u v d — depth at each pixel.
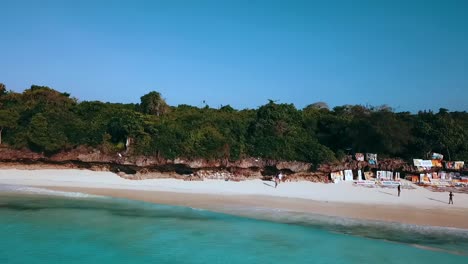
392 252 26.80
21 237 28.52
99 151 56.19
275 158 55.78
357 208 39.75
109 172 55.94
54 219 33.28
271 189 49.06
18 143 57.66
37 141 56.12
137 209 37.56
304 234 30.72
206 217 35.22
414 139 59.25
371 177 54.84
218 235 30.05
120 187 48.97
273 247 27.55
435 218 36.16
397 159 56.75
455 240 29.77
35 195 42.34
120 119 57.81
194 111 71.00
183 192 46.66
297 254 26.22
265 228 32.16
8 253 25.42
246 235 30.16
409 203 42.50
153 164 54.66
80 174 55.16
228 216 35.72
